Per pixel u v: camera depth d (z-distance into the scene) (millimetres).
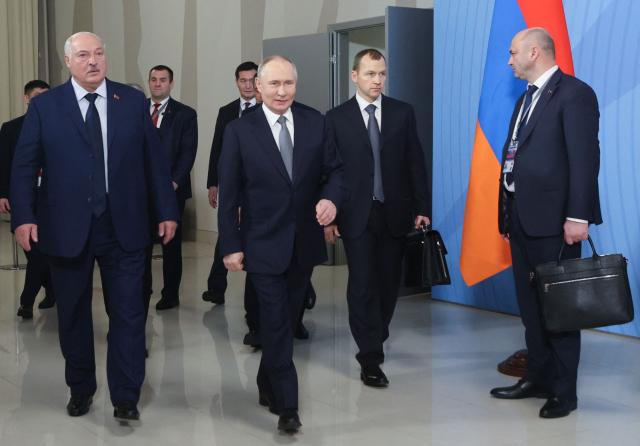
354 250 4457
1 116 12203
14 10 12156
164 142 6172
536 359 4234
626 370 4777
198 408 4176
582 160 3777
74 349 4012
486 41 6066
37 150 3783
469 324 5926
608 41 5297
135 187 3838
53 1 12867
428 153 6910
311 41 8352
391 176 4527
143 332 3900
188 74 10641
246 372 4816
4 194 6074
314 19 8969
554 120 3877
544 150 3896
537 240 3955
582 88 3850
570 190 3793
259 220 3688
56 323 6113
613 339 5445
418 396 4340
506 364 4742
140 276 3883
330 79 8242
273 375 3723
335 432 3818
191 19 10508
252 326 5316
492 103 5918
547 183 3895
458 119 6320
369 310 4492
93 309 6566
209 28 10266
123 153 3795
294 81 3674
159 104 6234
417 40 6797
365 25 7898
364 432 3816
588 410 4102
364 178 4457
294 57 8500
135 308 3863
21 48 12258
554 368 4215
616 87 5277
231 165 3688
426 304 6602
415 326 5883
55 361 5086
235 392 4441
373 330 4504
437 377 4676
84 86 3779
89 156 3752
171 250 6465
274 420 3994
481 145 6000
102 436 3799
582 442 3680
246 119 3732
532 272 4062
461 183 6355
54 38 12914
